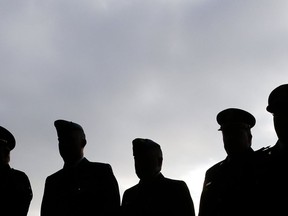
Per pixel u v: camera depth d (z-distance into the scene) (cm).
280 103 452
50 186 611
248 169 501
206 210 539
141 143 621
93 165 613
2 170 626
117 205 583
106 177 598
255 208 456
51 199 596
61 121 627
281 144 462
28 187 625
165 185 603
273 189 443
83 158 624
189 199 592
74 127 623
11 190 604
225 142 560
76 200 579
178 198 586
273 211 434
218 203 514
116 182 604
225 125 564
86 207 575
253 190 470
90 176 599
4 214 590
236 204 486
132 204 604
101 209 573
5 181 611
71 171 609
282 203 430
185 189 599
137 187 621
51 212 586
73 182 597
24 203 606
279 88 468
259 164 481
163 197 590
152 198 595
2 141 648
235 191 496
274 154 464
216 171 561
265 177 456
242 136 554
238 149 550
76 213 571
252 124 580
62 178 609
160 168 626
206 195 546
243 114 570
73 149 614
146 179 615
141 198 602
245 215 469
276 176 447
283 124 447
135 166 623
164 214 578
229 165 544
